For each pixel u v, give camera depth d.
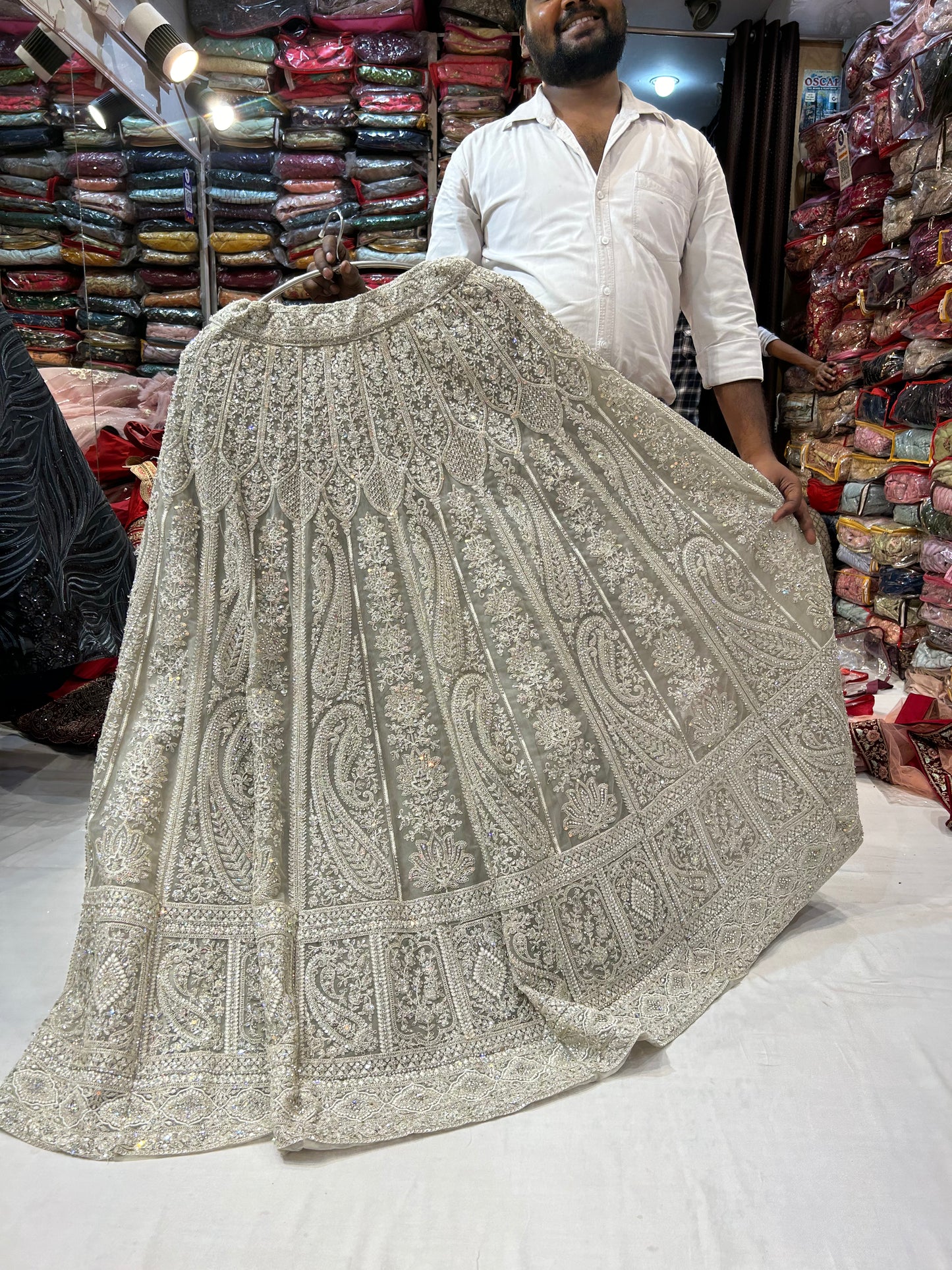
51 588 2.06
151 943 1.29
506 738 1.40
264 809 1.33
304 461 1.40
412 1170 1.08
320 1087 1.20
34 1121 1.16
